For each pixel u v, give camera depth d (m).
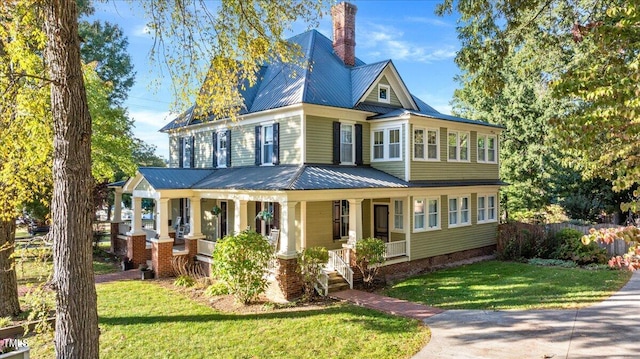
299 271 13.33
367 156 18.86
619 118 4.99
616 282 14.31
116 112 17.27
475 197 21.14
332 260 15.17
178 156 24.17
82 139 6.62
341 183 15.03
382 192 16.27
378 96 19.19
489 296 12.84
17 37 8.03
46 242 7.54
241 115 18.72
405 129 17.42
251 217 19.70
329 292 13.76
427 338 9.23
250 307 12.18
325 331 9.85
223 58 10.57
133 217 18.92
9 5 7.84
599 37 5.66
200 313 11.56
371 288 14.41
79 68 6.68
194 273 16.62
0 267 11.12
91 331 6.57
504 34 11.67
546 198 29.03
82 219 6.56
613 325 9.66
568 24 13.86
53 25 6.48
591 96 4.86
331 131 17.55
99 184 22.89
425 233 18.33
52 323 9.72
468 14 11.35
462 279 15.60
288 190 13.23
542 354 8.12
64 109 6.52
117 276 17.05
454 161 19.88
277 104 17.39
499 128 22.34
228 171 19.28
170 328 10.32
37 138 9.41
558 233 20.20
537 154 28.05
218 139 21.28
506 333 9.40
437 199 19.02
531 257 20.41
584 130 5.45
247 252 12.40
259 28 10.17
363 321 10.55
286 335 9.66
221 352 8.75
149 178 17.36
